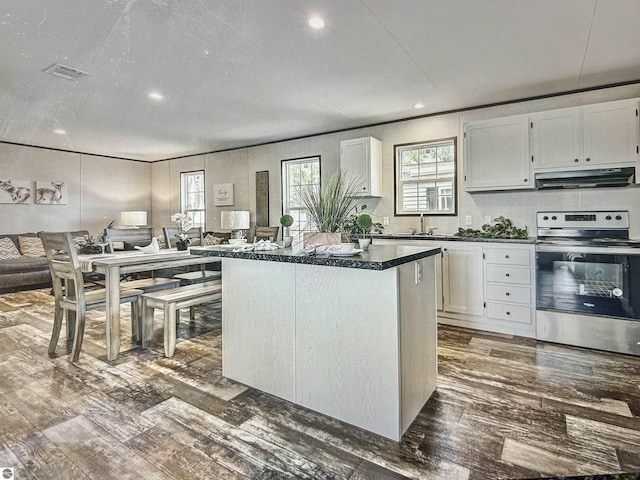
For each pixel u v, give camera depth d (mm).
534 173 3508
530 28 2477
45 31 2453
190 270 5797
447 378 2498
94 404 2160
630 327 2902
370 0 2137
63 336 3459
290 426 1925
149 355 2963
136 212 7020
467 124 3850
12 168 5891
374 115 4480
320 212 2404
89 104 3986
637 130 3084
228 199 6578
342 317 1931
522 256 3355
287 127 5066
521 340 3293
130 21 2350
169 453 1704
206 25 2396
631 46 2752
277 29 2467
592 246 3021
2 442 1791
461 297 3689
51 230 6352
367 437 1825
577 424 1921
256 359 2316
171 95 3746
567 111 3354
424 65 3066
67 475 1554
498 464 1612
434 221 4449
